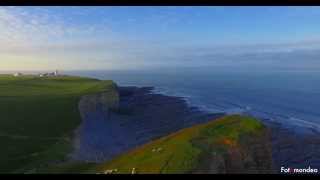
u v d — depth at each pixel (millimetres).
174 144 35469
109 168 35500
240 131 38438
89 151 67250
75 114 90250
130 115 127500
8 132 67500
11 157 53156
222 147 34406
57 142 65250
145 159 33688
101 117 107938
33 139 64562
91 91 122125
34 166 48875
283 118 125375
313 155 73312
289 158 70812
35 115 82125
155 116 128750
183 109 148750
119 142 83625
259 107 156250
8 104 92312
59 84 153250
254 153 37594
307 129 103438
